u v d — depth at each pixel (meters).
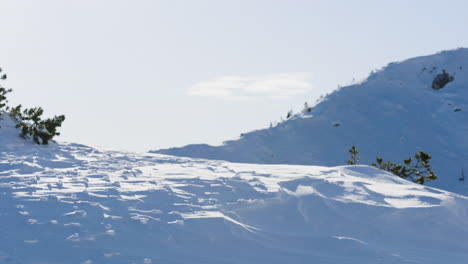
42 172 13.60
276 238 9.01
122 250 7.83
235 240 8.66
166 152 98.62
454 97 115.94
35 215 9.10
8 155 16.39
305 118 116.19
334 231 9.59
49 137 19.58
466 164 91.38
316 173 14.01
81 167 14.69
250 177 12.80
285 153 103.56
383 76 128.88
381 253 8.53
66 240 8.02
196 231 8.71
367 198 11.12
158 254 7.83
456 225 10.10
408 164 33.47
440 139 101.88
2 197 10.31
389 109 115.19
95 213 9.23
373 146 103.62
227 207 9.96
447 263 8.46
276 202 10.40
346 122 113.31
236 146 104.56
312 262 8.01
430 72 127.44
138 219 8.96
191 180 12.23
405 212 10.34
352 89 126.25
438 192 12.37
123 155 18.05
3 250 7.55
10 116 21.36
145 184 11.79
